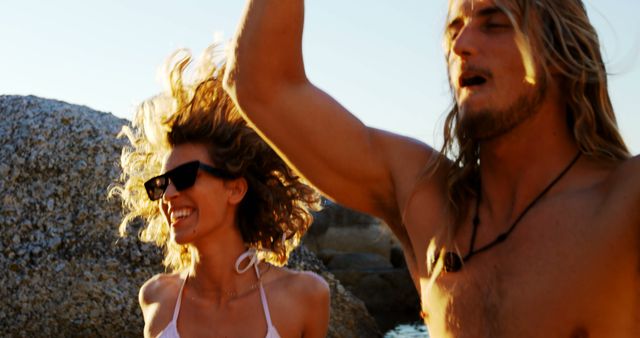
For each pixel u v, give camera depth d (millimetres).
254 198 3283
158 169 3484
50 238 6883
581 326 1444
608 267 1441
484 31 1618
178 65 3293
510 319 1500
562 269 1475
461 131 1729
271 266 3303
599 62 1648
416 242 1755
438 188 1757
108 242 6910
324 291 3273
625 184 1466
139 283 6766
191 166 3123
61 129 7277
